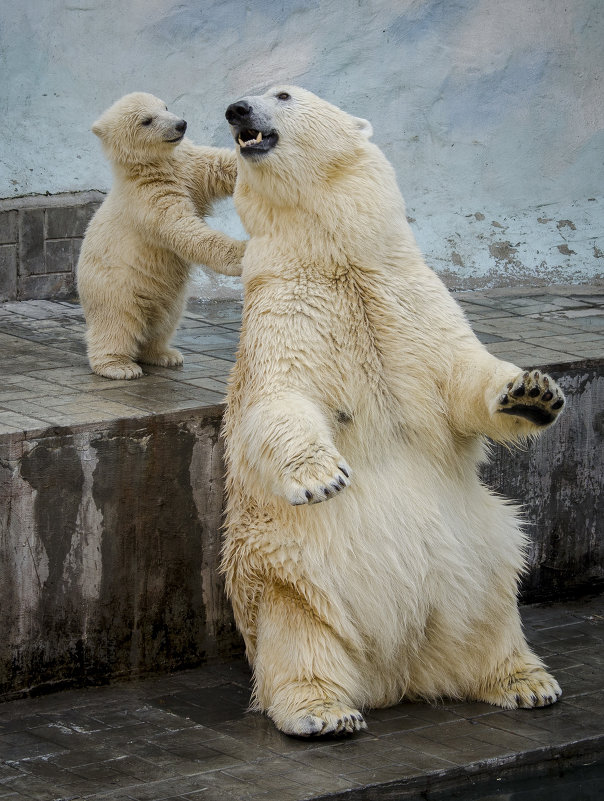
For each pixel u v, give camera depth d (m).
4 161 10.16
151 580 7.09
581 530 8.72
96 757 6.02
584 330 9.44
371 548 6.19
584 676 7.18
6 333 9.10
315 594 6.22
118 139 7.69
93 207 10.51
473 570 6.46
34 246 10.28
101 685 7.04
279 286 6.24
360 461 6.25
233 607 6.73
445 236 11.42
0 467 6.51
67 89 10.34
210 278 10.77
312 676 6.23
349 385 6.18
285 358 6.08
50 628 6.82
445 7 11.23
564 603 8.66
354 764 5.91
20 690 6.78
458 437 6.49
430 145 11.38
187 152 7.95
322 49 11.00
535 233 11.66
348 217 6.25
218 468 7.18
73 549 6.81
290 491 5.68
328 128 6.32
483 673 6.70
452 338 6.39
